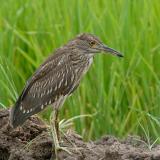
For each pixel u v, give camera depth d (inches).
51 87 485.7
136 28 663.1
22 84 643.5
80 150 463.8
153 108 591.2
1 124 500.7
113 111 600.4
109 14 658.8
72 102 587.2
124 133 597.0
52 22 680.4
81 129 585.9
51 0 699.4
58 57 491.2
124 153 452.8
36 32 666.8
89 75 627.5
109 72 632.4
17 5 721.0
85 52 492.4
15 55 676.1
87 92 615.8
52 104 487.5
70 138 488.1
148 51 638.5
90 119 613.0
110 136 498.0
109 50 494.0
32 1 710.5
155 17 663.1
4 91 597.9
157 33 654.5
